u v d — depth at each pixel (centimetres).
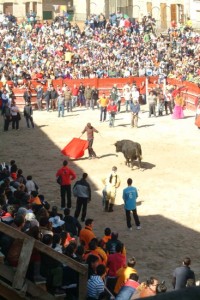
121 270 1370
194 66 5691
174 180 2786
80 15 7512
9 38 5800
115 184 2325
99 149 3406
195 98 4612
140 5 7881
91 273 1259
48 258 1154
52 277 1153
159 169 2983
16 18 6638
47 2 7388
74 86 4816
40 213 1516
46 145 3503
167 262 1831
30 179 2108
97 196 2545
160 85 4931
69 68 5297
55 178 2820
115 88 4544
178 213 2314
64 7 7350
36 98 4719
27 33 6003
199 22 7981
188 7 8044
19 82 4838
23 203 1658
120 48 6022
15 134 3809
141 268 1778
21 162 3114
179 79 5172
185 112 4594
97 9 7700
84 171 2956
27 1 7238
